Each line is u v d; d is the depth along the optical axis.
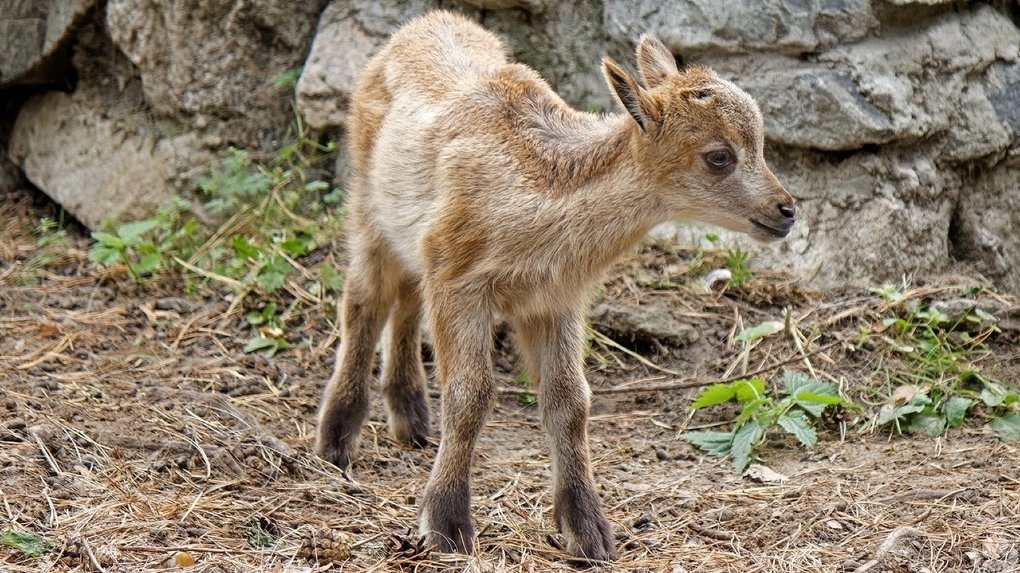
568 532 7.42
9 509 6.96
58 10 12.48
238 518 7.32
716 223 7.48
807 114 10.64
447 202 7.67
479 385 7.45
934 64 10.87
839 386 9.58
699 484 8.52
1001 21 11.32
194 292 11.14
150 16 12.17
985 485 8.12
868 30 10.73
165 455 8.00
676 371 10.13
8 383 9.05
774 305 10.59
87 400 8.88
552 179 7.46
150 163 12.34
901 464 8.64
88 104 12.76
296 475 8.24
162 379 9.66
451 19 9.39
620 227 7.45
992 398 9.33
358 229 8.98
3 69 12.77
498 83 8.06
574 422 7.62
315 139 12.20
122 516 7.09
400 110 8.62
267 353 10.30
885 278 10.70
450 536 7.26
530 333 7.94
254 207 12.00
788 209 7.32
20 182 13.43
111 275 11.38
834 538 7.51
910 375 9.74
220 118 12.39
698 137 7.25
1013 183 11.23
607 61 7.25
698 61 11.06
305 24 12.36
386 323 9.39
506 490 8.34
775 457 8.99
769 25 10.74
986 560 7.03
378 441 9.23
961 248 11.22
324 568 6.71
